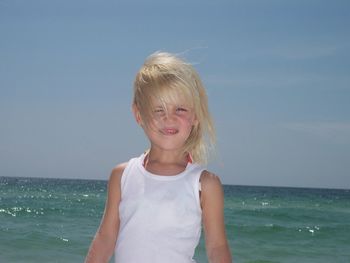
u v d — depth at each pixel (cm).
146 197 271
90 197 4131
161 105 265
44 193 4978
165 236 266
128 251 267
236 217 2477
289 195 6706
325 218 2594
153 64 272
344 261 1320
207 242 278
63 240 1416
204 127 281
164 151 279
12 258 1165
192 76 275
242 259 1302
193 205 271
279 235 1778
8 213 2266
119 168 287
